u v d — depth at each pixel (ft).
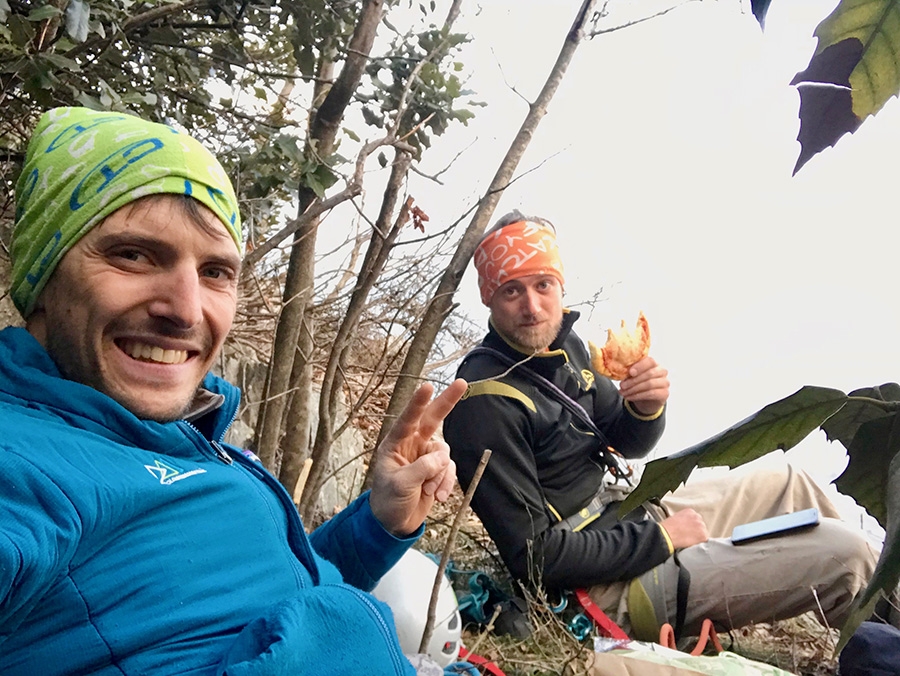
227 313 1.88
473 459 3.93
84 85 3.34
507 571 4.57
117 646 1.47
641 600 3.93
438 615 3.18
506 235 4.26
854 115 0.93
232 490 1.88
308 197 4.03
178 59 3.81
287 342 4.03
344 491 6.09
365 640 1.68
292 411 4.23
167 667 1.52
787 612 3.99
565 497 4.16
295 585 1.92
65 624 1.44
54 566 1.35
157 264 1.72
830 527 3.95
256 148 4.15
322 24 3.92
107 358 1.72
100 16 3.14
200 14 4.02
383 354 4.27
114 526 1.53
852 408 1.19
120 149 1.71
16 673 1.40
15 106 3.40
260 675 1.44
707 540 4.18
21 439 1.49
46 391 1.64
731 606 4.01
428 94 4.15
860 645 3.07
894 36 0.88
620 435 4.57
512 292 4.23
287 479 4.22
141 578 1.55
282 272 6.18
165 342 1.74
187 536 1.68
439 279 4.59
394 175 3.90
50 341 1.74
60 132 1.79
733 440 1.16
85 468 1.52
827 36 0.91
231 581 1.73
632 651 3.36
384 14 4.05
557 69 4.42
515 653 3.62
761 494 4.92
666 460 1.19
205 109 4.14
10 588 1.25
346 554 2.57
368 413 6.28
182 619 1.58
